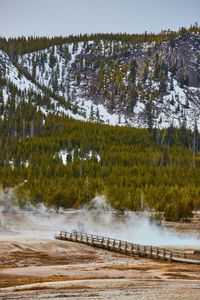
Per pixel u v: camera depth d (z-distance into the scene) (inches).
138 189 4877.0
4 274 1178.0
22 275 1162.6
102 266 1414.9
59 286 915.4
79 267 1375.5
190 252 2039.9
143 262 1582.2
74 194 4699.8
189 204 3944.4
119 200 4537.4
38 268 1333.7
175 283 973.8
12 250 1743.4
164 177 5664.4
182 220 3907.5
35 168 5787.4
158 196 4626.0
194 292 835.4
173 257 1692.9
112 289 876.0
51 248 1883.6
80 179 5265.8
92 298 767.1
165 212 3973.9
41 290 866.1
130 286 919.7
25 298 772.0
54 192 4554.6
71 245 2030.0
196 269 1373.0
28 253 1699.1
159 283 971.3
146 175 5708.7
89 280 1028.5
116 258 1689.2
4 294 822.5
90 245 2073.1
